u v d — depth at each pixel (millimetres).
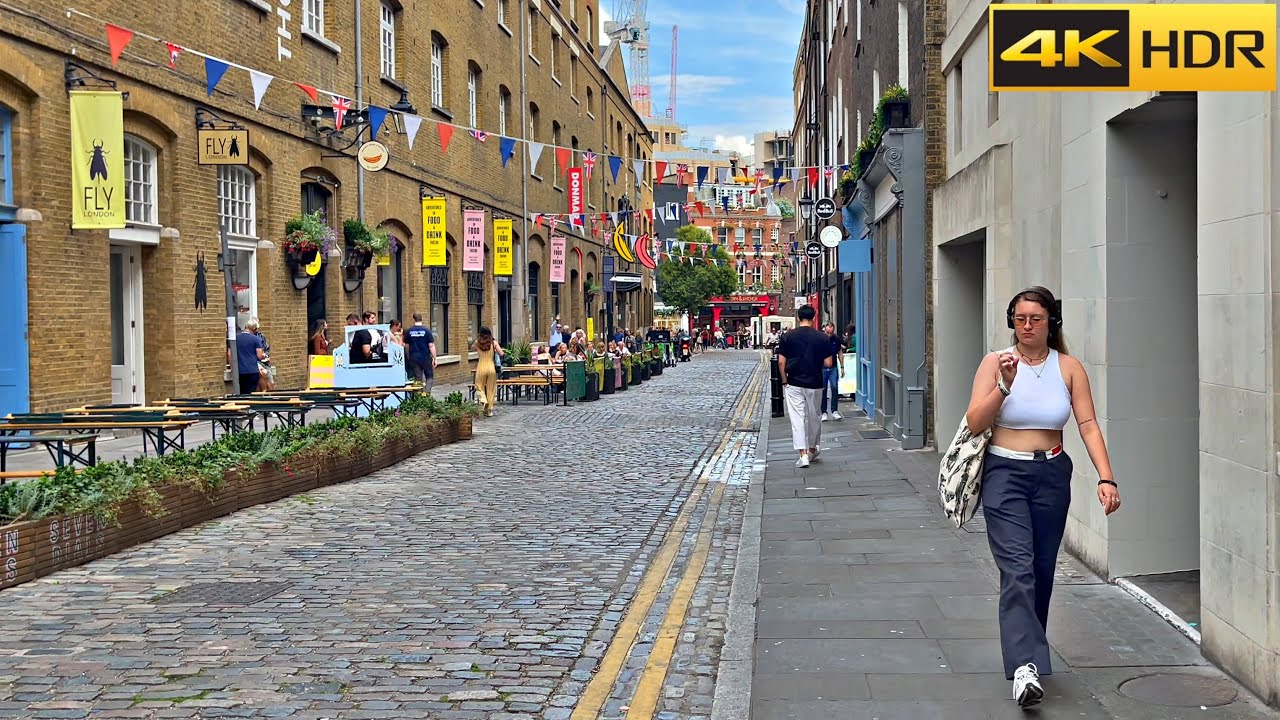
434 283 28469
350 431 12539
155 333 16422
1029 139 8758
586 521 9711
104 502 8031
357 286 22688
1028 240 8797
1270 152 4391
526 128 37125
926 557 7746
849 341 23516
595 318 50594
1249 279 4605
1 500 7324
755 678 5203
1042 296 4750
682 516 10094
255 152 18828
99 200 13562
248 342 17359
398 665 5523
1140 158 6480
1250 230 4582
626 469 13320
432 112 27781
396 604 6711
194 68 16656
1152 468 6637
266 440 11000
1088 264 6891
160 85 15766
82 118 13500
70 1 13828
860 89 22703
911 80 15547
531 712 4887
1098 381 6738
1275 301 4398
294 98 20016
